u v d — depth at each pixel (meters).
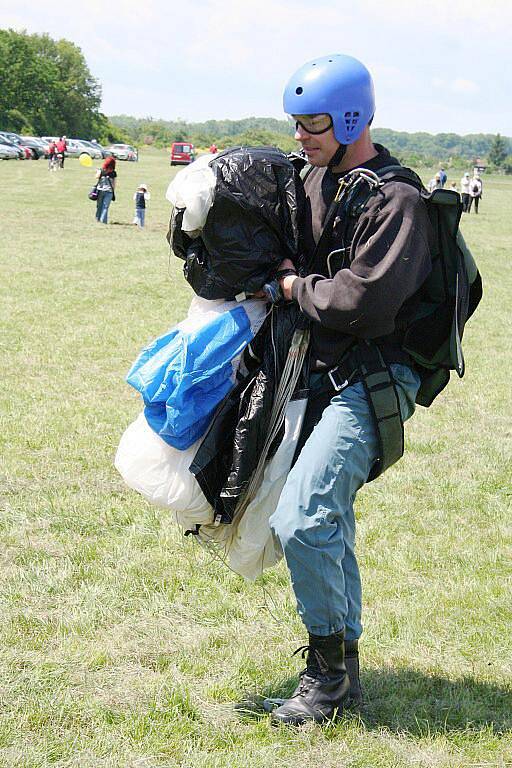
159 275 15.45
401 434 3.21
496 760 3.13
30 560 4.59
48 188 37.47
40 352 9.40
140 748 3.10
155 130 166.75
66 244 19.38
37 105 130.38
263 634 3.96
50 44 138.25
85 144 79.94
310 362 3.24
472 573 4.73
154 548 4.79
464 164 162.00
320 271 3.24
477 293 3.36
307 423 3.24
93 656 3.66
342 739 3.18
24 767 2.97
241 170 3.20
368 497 5.82
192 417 3.21
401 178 3.11
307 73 3.14
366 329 3.07
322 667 3.25
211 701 3.42
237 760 3.04
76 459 6.18
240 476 3.18
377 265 3.01
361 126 3.15
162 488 3.27
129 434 3.37
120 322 11.27
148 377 3.23
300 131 3.20
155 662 3.67
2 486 5.61
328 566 3.12
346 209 3.11
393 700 3.47
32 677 3.49
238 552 3.36
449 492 5.98
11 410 7.22
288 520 3.08
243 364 3.27
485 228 30.25
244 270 3.22
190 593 4.32
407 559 4.88
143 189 24.03
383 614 4.20
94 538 4.92
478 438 7.32
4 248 18.08
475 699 3.53
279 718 3.25
